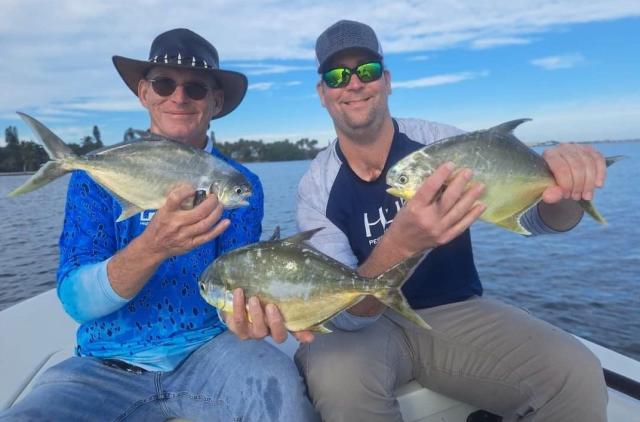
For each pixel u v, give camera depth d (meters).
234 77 1.06
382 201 1.01
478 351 0.89
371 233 1.01
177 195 0.66
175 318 0.90
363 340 0.86
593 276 3.41
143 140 0.83
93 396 0.79
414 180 0.75
